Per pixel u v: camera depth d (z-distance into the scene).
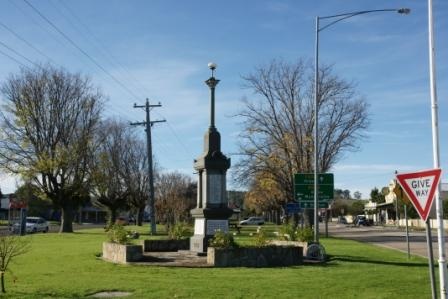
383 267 19.42
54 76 53.09
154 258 20.97
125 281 14.76
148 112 54.09
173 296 12.48
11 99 51.62
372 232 67.19
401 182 10.76
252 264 19.23
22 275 16.08
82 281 14.73
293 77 57.22
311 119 51.78
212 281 14.86
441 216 11.70
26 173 51.47
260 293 12.93
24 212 52.16
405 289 13.83
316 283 14.64
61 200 53.50
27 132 52.03
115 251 21.11
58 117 52.81
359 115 58.00
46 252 24.56
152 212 51.22
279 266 19.33
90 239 37.09
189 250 25.27
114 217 74.94
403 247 33.41
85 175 54.44
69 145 52.88
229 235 19.77
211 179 23.66
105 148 70.69
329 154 52.12
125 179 74.19
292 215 53.47
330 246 32.69
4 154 51.56
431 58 13.09
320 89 51.72
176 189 66.56
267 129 52.06
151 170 52.59
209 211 23.23
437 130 12.73
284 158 51.84
